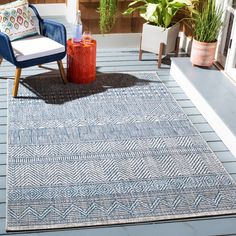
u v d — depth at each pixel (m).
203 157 3.53
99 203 3.03
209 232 2.84
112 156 3.50
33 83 4.55
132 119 3.99
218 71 4.60
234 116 3.80
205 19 4.50
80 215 2.92
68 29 6.05
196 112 4.18
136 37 5.54
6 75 4.73
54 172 3.30
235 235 2.83
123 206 3.01
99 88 4.50
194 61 4.64
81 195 3.09
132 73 4.86
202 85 4.30
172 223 2.90
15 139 3.65
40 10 6.57
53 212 2.93
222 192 3.17
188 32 5.36
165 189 3.18
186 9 5.20
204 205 3.04
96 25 5.39
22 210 2.93
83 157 3.47
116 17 5.37
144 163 3.43
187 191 3.17
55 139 3.67
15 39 4.43
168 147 3.63
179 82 4.66
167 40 4.91
